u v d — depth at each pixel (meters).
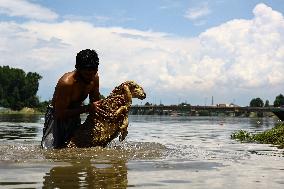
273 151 8.17
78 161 5.96
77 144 8.10
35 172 4.89
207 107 54.66
